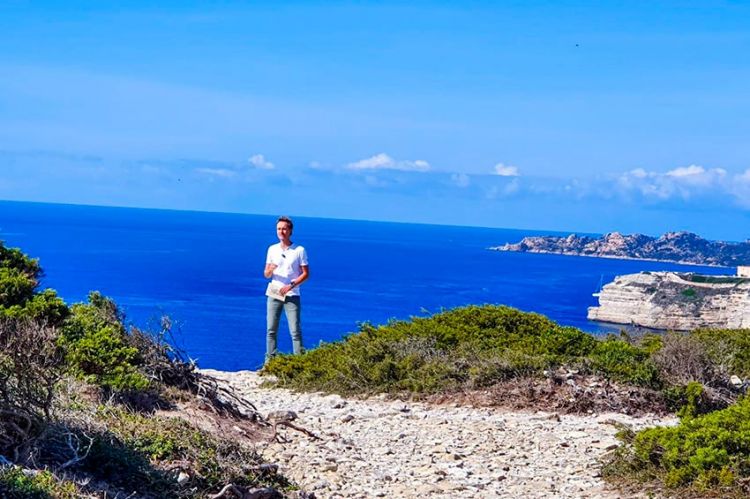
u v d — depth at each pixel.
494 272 178.38
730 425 9.91
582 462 10.84
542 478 10.10
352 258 199.88
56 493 6.75
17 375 7.61
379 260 197.12
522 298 114.94
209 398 12.14
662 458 9.74
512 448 11.57
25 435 7.33
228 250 178.62
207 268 122.94
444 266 188.62
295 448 11.02
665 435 9.94
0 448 7.29
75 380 10.31
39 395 7.92
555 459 11.00
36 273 15.73
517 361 15.48
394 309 83.88
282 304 18.80
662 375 15.46
